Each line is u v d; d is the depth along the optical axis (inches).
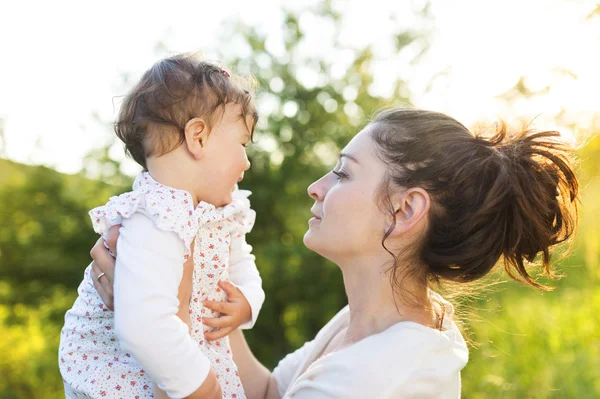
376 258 63.2
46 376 314.0
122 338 58.5
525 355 152.6
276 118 408.5
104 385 64.4
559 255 70.6
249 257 77.9
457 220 60.3
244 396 69.8
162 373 58.4
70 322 68.5
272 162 413.7
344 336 66.3
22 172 504.7
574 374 141.1
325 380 57.2
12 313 450.0
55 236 487.5
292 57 417.1
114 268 62.2
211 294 70.6
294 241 399.5
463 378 148.1
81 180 495.2
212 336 69.2
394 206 61.8
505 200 60.4
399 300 62.2
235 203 71.0
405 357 56.2
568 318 173.5
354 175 64.1
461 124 66.4
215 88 67.9
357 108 416.5
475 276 62.4
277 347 399.9
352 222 62.9
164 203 63.4
